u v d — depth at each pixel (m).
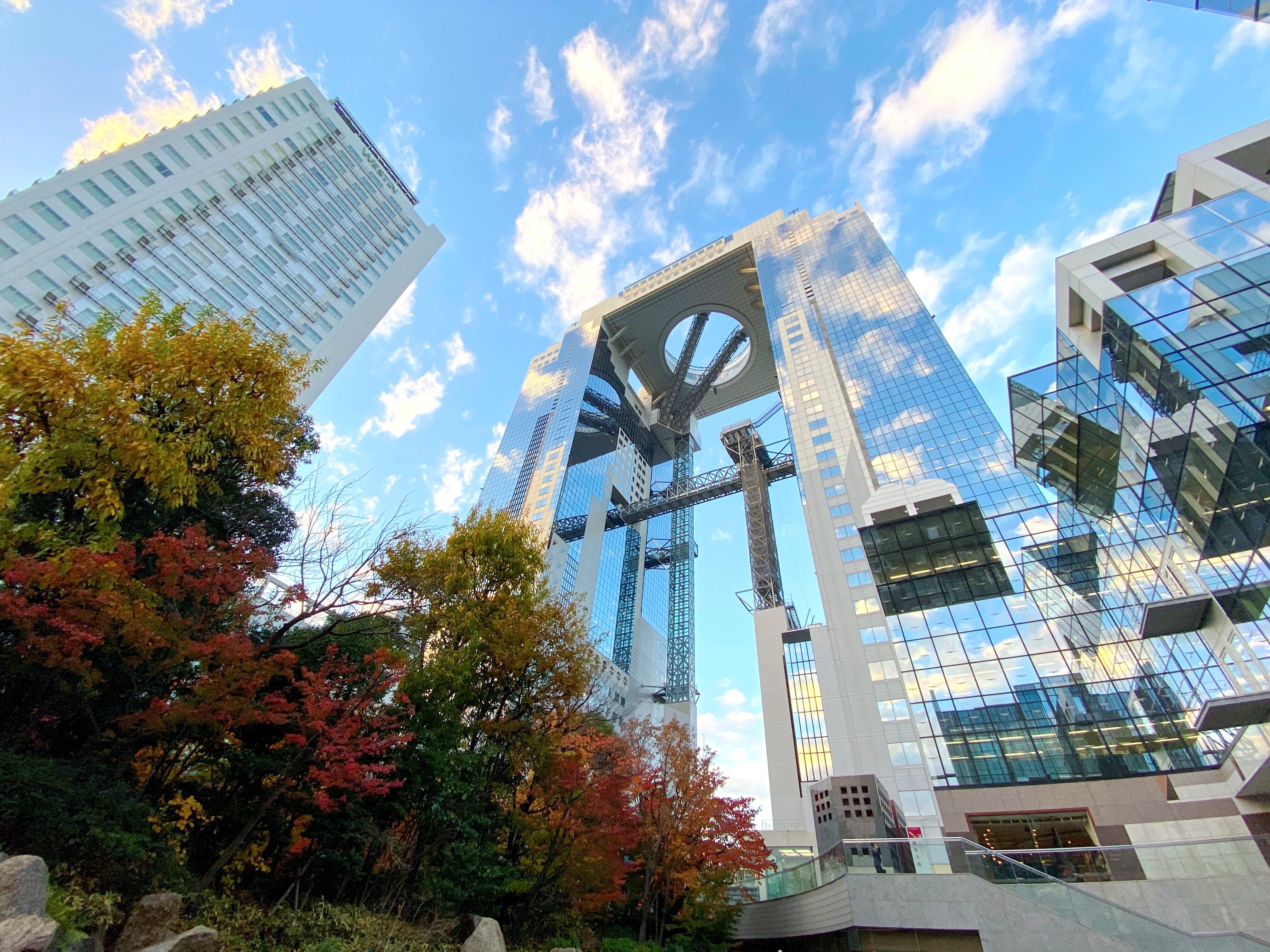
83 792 9.66
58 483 10.93
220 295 80.31
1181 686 32.88
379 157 122.12
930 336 74.56
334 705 12.98
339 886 14.36
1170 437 27.59
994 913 19.84
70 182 65.75
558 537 104.75
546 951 17.03
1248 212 28.73
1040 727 37.56
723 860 25.70
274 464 15.17
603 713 29.81
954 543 47.41
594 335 145.38
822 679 55.69
